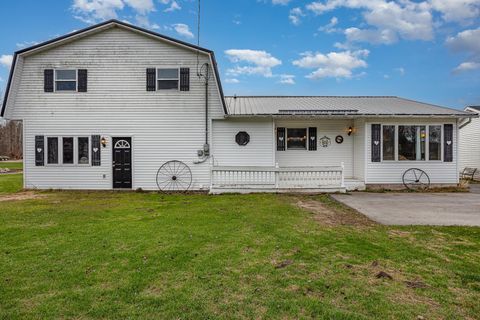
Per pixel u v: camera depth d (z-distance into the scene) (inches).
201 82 477.7
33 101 475.8
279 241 201.3
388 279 144.0
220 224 248.1
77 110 475.8
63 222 257.1
